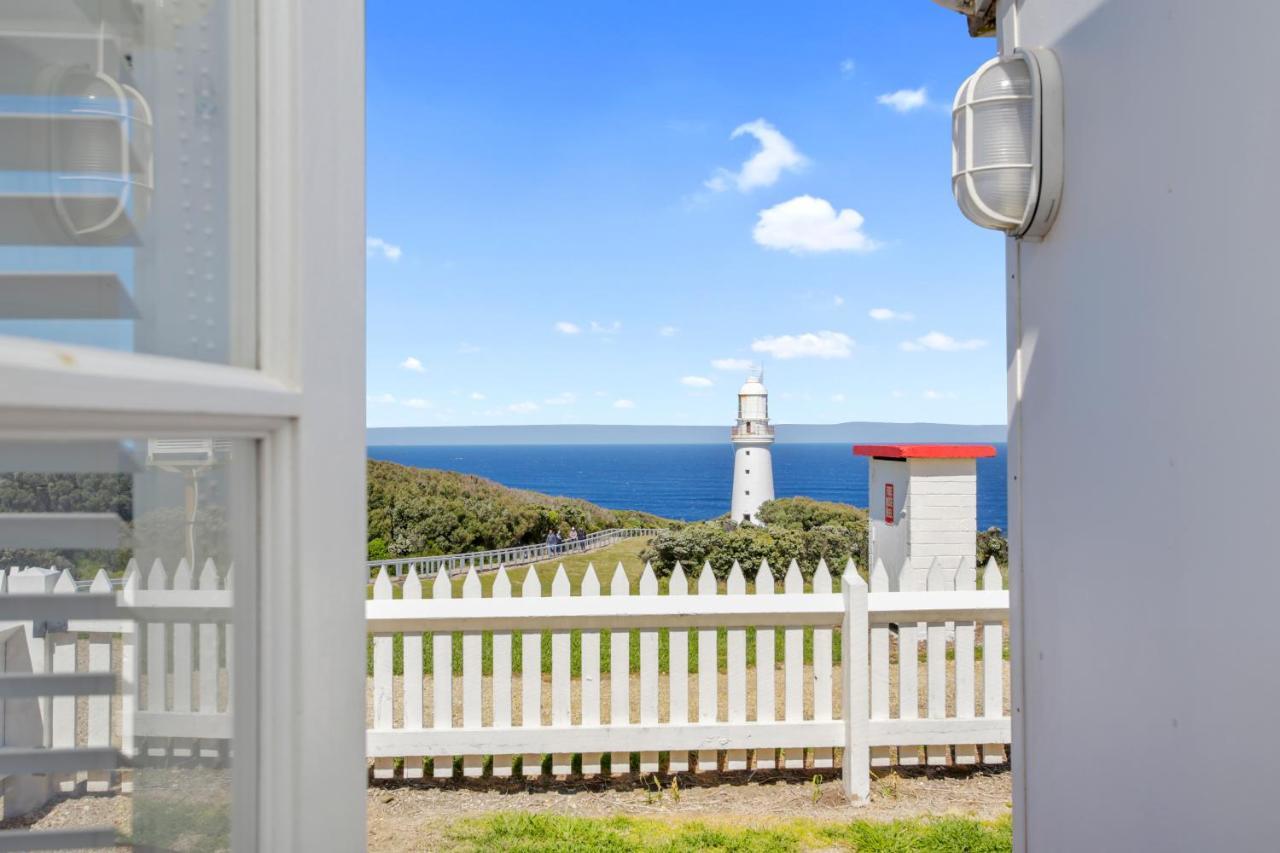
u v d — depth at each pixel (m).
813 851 3.60
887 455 7.35
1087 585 1.97
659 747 4.24
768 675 4.32
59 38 0.62
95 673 0.66
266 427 0.81
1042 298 2.17
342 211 0.95
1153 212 1.70
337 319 0.93
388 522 25.80
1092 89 1.92
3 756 0.61
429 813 4.01
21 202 0.58
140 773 0.71
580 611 4.23
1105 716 1.91
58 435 0.59
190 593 0.74
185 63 0.75
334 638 0.92
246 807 0.81
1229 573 1.49
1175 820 1.66
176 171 0.73
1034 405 2.22
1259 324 1.40
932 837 3.65
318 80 0.89
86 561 0.64
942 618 4.33
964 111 2.18
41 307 0.60
